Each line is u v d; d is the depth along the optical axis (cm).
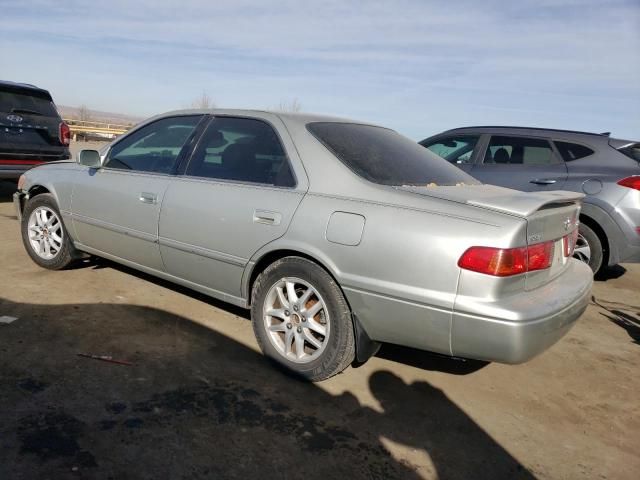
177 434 253
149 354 332
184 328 377
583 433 292
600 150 574
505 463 259
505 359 262
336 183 309
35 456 227
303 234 305
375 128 391
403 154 360
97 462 228
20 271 468
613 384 353
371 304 285
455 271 263
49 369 301
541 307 265
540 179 589
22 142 774
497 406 313
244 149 356
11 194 939
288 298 319
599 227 562
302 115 358
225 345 356
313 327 310
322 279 300
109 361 318
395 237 277
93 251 443
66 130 838
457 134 682
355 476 237
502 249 257
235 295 349
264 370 326
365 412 291
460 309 261
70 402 270
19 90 782
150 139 417
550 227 291
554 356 391
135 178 403
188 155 382
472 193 308
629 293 569
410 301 273
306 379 314
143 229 391
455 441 273
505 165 623
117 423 257
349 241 289
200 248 356
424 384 330
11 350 318
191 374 312
